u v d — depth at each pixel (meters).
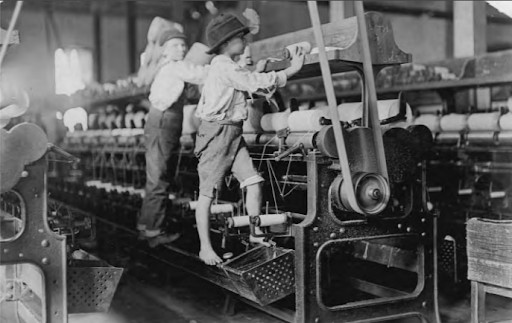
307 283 3.52
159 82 5.13
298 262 3.54
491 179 5.19
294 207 4.55
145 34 12.93
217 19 4.01
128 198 6.25
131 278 5.69
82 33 12.38
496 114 5.16
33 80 5.76
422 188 3.96
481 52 8.05
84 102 7.98
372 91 3.53
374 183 3.57
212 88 3.91
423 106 7.75
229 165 3.96
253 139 4.55
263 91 3.82
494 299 4.90
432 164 5.61
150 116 5.15
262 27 11.33
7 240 3.22
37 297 3.88
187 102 6.03
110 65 12.71
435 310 3.97
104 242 6.32
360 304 3.69
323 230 3.59
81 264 3.73
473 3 7.98
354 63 3.69
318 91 7.50
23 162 3.23
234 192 4.94
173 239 4.96
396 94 6.70
